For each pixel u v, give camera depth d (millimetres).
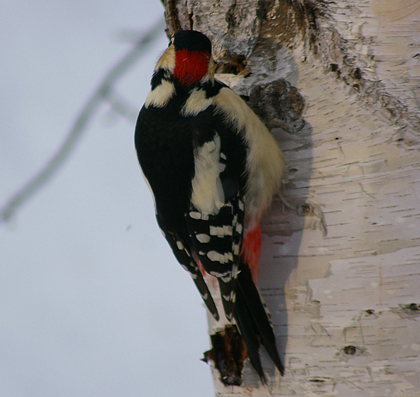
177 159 5707
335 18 5672
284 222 5559
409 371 4910
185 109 5797
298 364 5254
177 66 5832
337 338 5152
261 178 5672
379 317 5047
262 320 5391
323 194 5469
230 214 5551
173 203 5766
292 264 5441
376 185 5270
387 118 5340
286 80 5941
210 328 5844
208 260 5504
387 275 5086
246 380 5504
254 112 6055
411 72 5367
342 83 5602
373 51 5477
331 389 5113
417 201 5121
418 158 5184
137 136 6035
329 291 5250
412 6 5461
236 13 6301
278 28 6102
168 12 6688
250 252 5566
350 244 5258
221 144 5641
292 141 5730
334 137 5539
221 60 6316
